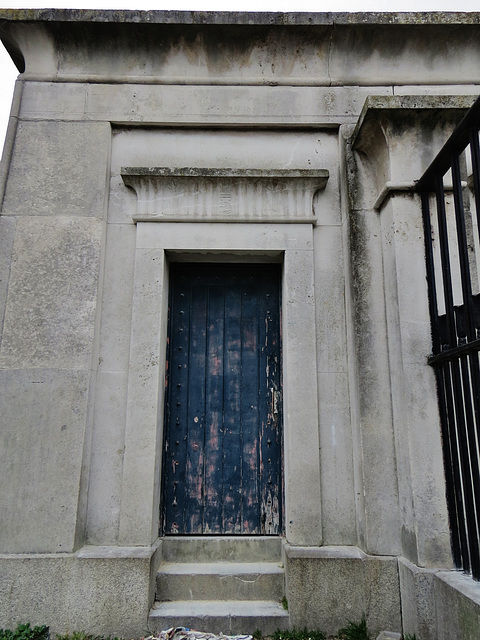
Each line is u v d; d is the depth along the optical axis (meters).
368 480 3.23
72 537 3.14
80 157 3.72
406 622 2.94
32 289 3.48
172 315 3.87
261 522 3.59
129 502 3.29
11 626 3.00
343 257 3.71
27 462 3.23
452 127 3.35
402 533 3.12
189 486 3.62
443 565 2.85
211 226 3.69
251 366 3.81
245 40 3.80
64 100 3.82
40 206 3.62
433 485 2.95
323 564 3.13
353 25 3.69
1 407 3.29
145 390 3.43
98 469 3.37
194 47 3.82
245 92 3.88
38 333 3.41
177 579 3.30
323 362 3.56
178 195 3.71
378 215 3.59
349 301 3.55
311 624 3.06
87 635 3.01
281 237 3.69
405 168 3.31
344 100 3.87
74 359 3.38
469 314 2.54
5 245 3.54
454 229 3.34
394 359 3.26
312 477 3.35
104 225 3.66
